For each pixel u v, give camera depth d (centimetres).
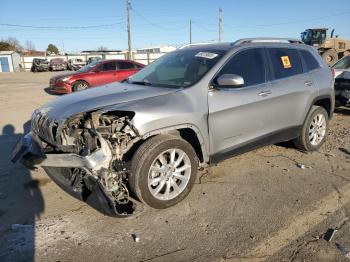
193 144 422
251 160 537
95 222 365
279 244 324
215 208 390
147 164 361
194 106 397
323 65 587
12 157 412
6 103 1219
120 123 357
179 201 396
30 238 337
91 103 375
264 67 483
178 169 391
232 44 475
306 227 350
